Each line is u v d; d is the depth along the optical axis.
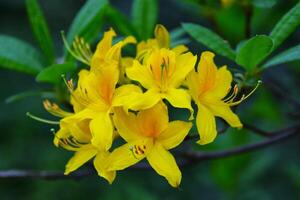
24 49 0.49
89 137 0.40
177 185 0.38
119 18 0.50
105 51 0.40
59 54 1.07
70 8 1.14
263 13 0.57
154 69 0.38
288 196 0.83
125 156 0.38
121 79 0.41
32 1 0.48
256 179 0.77
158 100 0.37
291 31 0.42
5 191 1.03
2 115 1.08
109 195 0.95
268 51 0.41
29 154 1.06
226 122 0.42
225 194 0.67
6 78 1.11
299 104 0.56
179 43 0.47
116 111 0.39
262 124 0.67
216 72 0.40
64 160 1.04
